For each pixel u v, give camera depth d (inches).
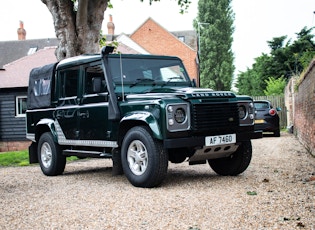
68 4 514.0
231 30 2556.6
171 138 230.4
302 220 162.2
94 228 161.3
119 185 259.6
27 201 217.5
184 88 271.1
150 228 158.4
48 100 330.6
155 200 207.0
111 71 272.2
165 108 229.3
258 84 1916.8
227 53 2519.7
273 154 414.6
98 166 382.9
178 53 1739.7
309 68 390.6
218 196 211.3
